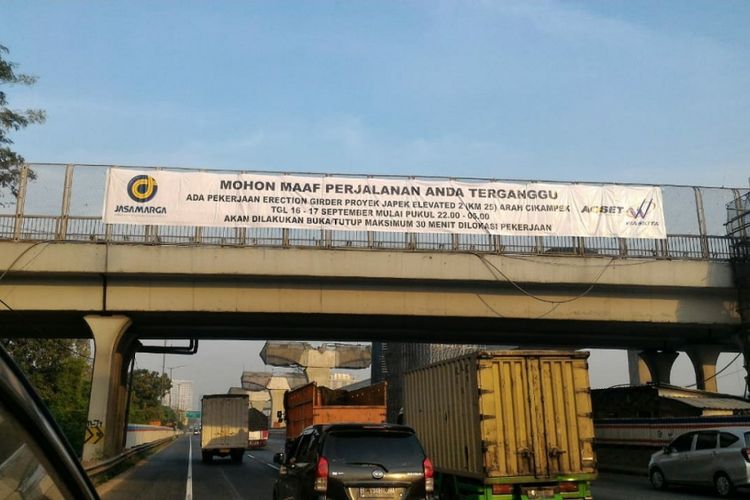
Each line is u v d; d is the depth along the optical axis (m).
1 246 22.23
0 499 1.48
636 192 24.62
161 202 22.77
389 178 23.44
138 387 103.00
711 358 33.53
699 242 24.98
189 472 26.11
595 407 31.50
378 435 8.95
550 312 25.11
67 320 26.44
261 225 22.88
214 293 24.03
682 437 18.59
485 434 12.09
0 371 1.46
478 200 23.64
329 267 23.20
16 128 23.86
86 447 22.88
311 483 8.66
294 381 101.62
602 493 18.14
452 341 33.56
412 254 23.53
